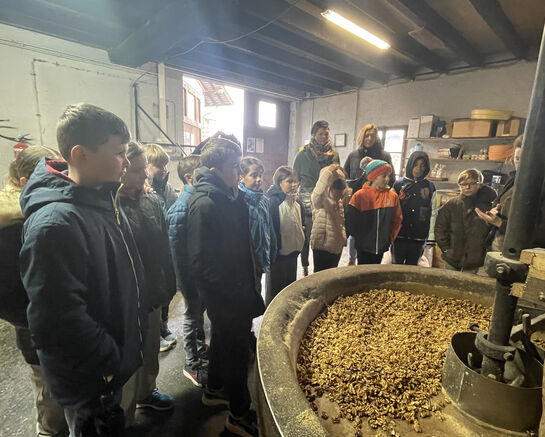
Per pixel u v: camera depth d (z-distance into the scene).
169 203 2.07
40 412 1.12
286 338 0.84
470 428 0.69
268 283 2.17
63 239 0.69
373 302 1.26
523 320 0.72
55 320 0.68
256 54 4.24
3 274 0.85
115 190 0.87
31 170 1.02
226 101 11.02
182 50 3.99
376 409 0.72
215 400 1.44
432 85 4.68
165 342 1.89
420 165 2.30
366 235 2.15
